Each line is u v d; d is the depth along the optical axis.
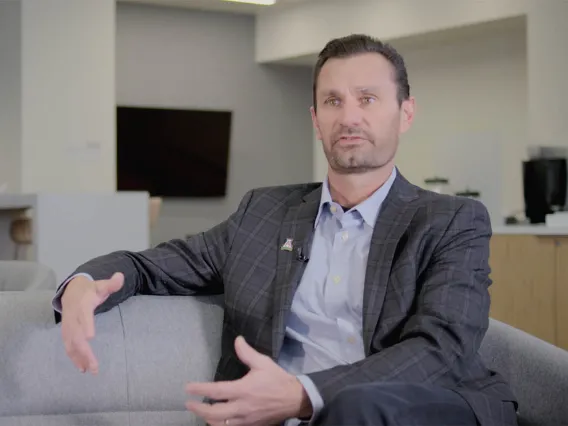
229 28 9.10
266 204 1.56
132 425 1.38
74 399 1.36
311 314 1.41
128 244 4.55
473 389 1.21
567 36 6.12
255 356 1.12
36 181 6.37
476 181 5.02
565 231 3.50
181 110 8.85
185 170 8.94
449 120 7.98
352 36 1.49
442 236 1.32
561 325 3.52
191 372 1.42
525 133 7.28
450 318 1.22
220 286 1.56
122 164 8.66
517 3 6.54
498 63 7.50
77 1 6.48
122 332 1.42
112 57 6.60
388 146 1.43
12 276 2.08
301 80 9.52
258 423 1.11
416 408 1.03
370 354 1.29
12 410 1.34
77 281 1.34
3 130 6.36
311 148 9.62
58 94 6.44
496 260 3.80
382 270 1.34
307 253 1.45
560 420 1.21
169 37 8.84
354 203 1.46
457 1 7.05
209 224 9.12
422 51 8.23
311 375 1.13
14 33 6.32
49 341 1.37
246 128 9.23
